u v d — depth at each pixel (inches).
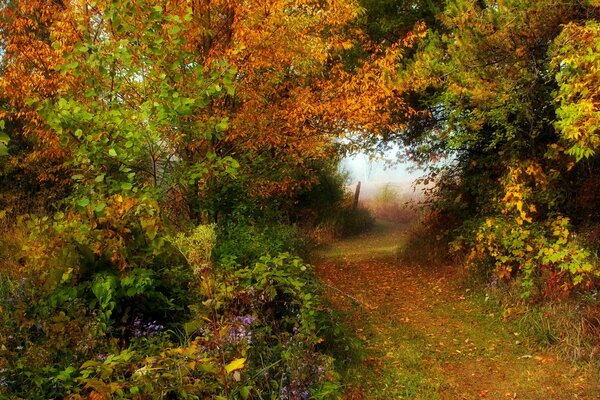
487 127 350.9
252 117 292.2
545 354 223.6
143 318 184.1
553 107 282.8
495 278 309.3
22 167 390.3
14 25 321.7
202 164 226.1
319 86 332.2
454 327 270.1
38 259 176.9
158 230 191.2
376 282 380.5
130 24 202.4
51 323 157.9
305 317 182.1
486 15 255.9
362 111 312.3
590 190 281.9
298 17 288.4
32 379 134.3
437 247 420.5
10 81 321.1
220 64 216.2
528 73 261.6
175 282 192.4
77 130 186.4
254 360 157.5
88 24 244.5
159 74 203.3
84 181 200.1
